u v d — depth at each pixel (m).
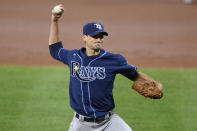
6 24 72.00
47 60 50.94
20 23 72.81
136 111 33.78
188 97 36.97
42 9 84.44
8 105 34.81
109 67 20.20
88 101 20.34
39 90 38.38
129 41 62.25
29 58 51.94
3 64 48.56
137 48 58.38
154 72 44.59
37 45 59.03
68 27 70.50
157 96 21.05
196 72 44.78
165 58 53.09
